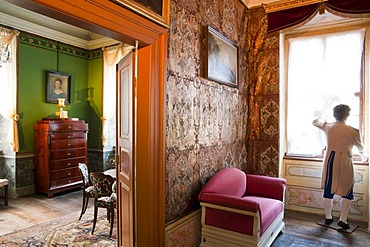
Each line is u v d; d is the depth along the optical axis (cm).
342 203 345
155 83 221
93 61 605
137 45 216
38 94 516
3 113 468
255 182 339
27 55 496
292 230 337
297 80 421
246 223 242
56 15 150
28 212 402
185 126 263
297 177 415
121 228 262
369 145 361
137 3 194
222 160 339
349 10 341
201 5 289
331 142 347
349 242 304
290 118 426
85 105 607
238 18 382
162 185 228
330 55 400
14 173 477
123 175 254
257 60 411
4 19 454
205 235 263
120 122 267
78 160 528
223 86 340
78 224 354
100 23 167
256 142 413
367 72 379
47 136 478
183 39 258
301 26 379
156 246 223
